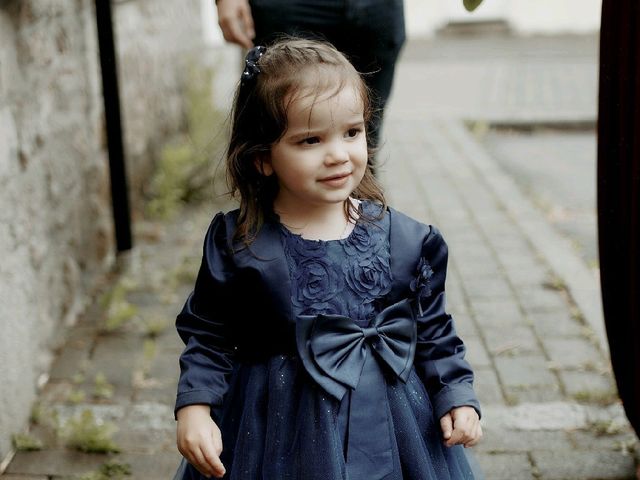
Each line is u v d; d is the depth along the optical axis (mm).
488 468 2670
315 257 1891
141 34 5141
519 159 6859
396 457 1873
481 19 12883
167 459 2717
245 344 1935
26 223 3066
